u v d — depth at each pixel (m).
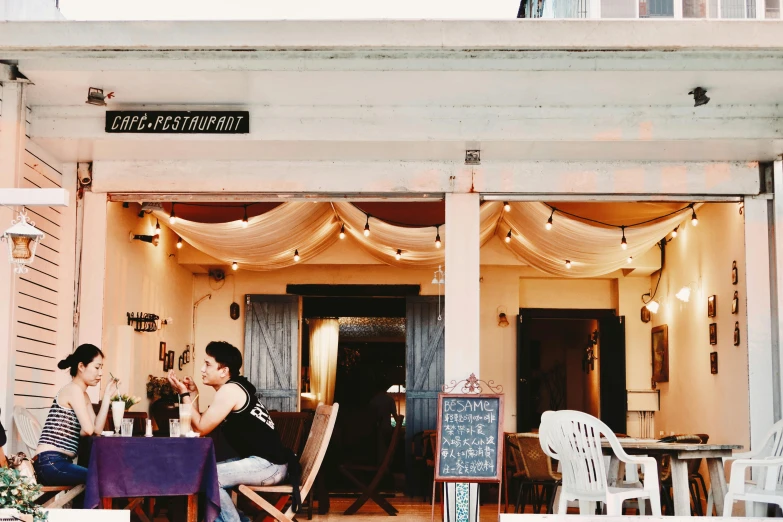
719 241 9.05
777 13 7.60
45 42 5.93
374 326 13.98
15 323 6.39
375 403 10.12
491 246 11.54
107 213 8.19
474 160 7.25
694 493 8.76
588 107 6.90
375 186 7.43
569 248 10.22
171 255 11.27
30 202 5.13
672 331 10.81
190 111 6.87
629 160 7.45
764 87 6.43
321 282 12.16
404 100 6.80
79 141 6.91
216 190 7.45
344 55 6.04
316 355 13.32
